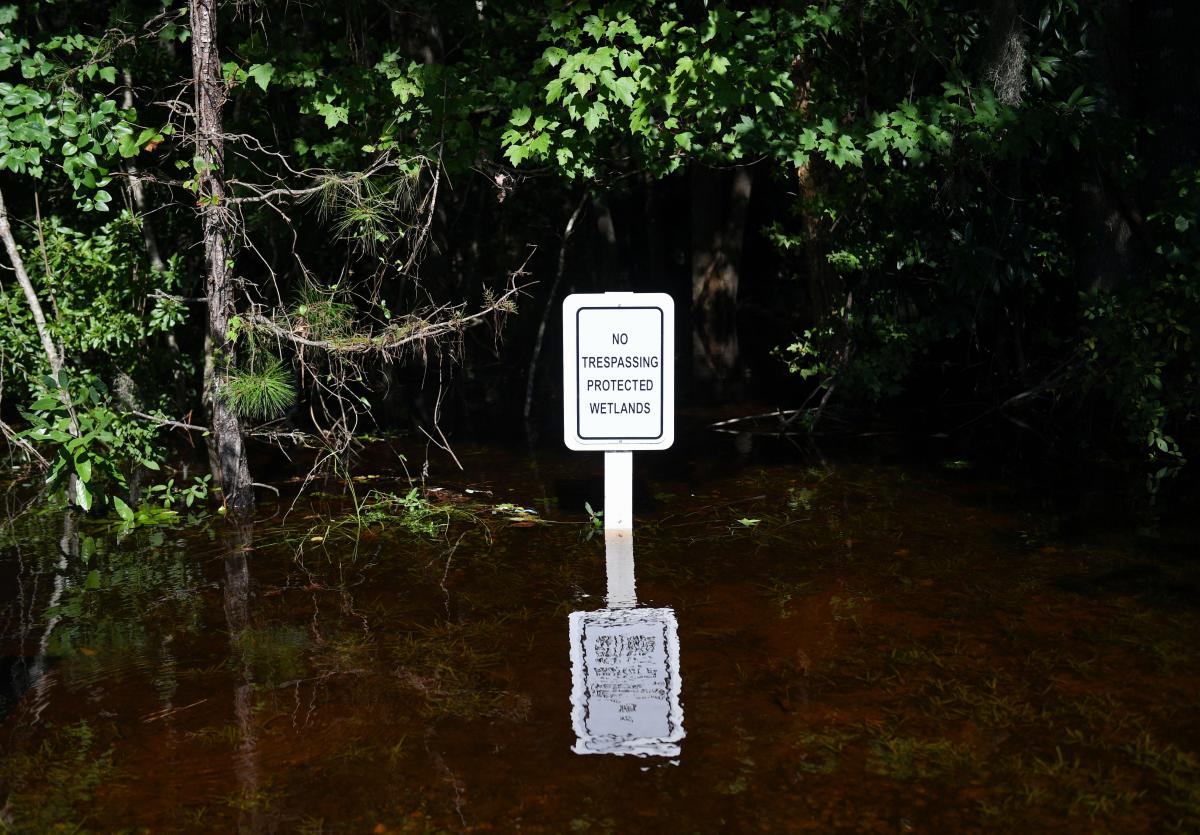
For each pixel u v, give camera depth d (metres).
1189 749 3.81
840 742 3.90
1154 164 9.48
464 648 4.80
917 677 4.41
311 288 7.23
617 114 7.41
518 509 7.11
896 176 8.72
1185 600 5.23
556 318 14.31
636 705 4.20
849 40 8.94
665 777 3.68
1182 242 8.30
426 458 8.77
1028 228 8.78
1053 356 10.34
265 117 8.63
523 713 4.17
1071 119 7.87
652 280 13.48
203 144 6.86
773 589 5.48
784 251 12.93
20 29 8.12
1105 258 9.37
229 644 4.90
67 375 7.18
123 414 7.30
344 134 8.22
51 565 6.12
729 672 4.50
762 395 11.41
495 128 8.09
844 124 8.38
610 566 5.91
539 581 5.69
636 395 6.43
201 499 7.53
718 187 11.79
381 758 3.83
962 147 8.19
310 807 3.53
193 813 3.50
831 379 9.60
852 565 5.82
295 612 5.30
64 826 3.44
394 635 4.98
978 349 10.48
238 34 8.41
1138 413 8.19
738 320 15.00
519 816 3.46
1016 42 8.17
